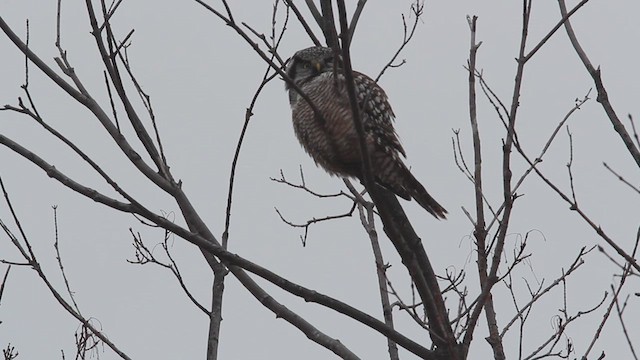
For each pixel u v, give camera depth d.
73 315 9.76
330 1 8.51
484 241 8.55
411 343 8.59
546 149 8.65
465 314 8.59
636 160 8.13
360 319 8.66
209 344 9.38
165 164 9.62
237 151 9.60
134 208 8.70
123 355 9.69
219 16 7.96
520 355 8.97
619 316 7.36
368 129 12.27
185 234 8.64
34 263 9.88
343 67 7.75
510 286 9.34
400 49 9.12
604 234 7.78
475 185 8.62
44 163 8.84
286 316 9.59
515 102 8.30
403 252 8.41
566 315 9.28
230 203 9.77
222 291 9.67
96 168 8.76
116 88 9.39
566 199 7.85
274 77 9.38
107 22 9.20
